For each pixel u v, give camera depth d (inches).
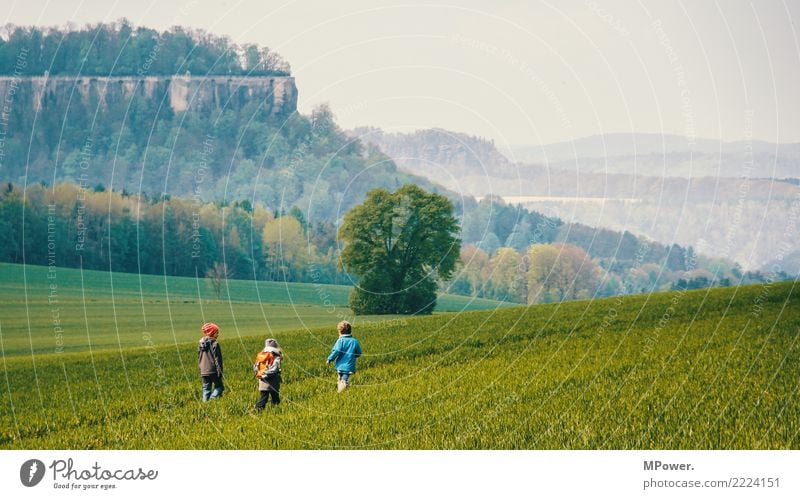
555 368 808.3
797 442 497.0
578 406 597.3
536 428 544.7
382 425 566.6
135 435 583.5
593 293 2391.7
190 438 561.6
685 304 1408.7
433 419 578.2
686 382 683.4
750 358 818.2
